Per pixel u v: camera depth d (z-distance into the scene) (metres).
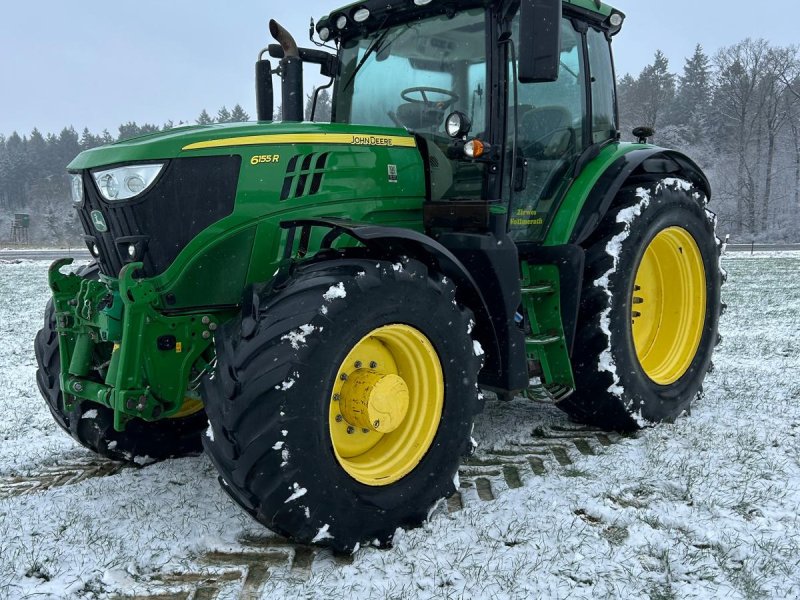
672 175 4.59
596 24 4.25
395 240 2.90
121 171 2.82
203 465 3.61
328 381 2.54
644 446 3.73
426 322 2.83
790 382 5.07
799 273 16.56
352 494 2.61
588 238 3.95
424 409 2.92
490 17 3.37
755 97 49.50
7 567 2.50
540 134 3.83
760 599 2.28
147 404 2.82
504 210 3.39
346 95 4.01
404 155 3.44
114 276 3.03
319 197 3.13
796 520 2.82
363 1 3.73
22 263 23.36
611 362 3.80
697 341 4.43
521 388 3.37
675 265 4.45
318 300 2.55
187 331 2.91
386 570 2.47
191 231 2.87
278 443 2.42
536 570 2.46
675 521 2.82
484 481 3.36
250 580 2.46
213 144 2.89
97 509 3.00
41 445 3.93
